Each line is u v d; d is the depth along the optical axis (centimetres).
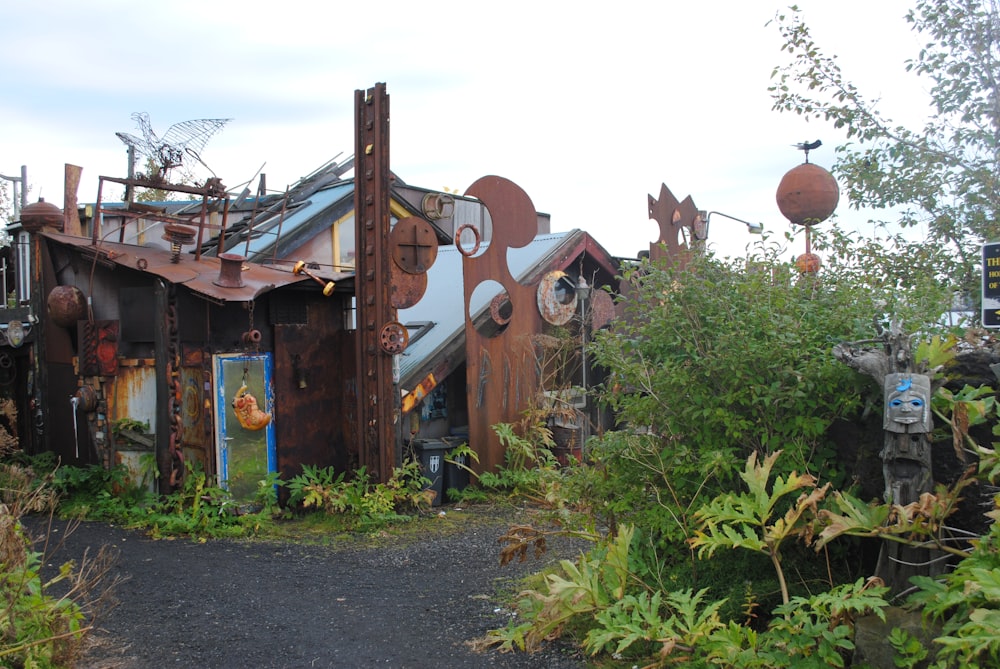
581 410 1311
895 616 431
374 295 1046
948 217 799
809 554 547
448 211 1524
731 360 543
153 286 991
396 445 1058
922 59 803
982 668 374
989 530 455
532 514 1018
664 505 567
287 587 723
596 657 538
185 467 975
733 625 461
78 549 834
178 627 610
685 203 1591
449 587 725
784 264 600
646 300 626
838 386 539
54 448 1141
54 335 1138
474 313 1265
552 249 1338
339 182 1584
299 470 1067
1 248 1309
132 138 1053
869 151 846
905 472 459
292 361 1067
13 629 482
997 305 500
